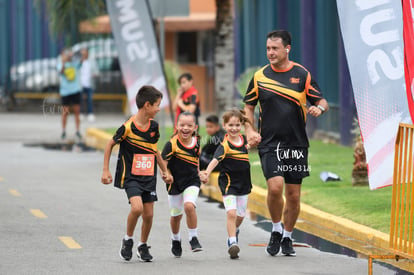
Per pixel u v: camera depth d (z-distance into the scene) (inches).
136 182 619.8
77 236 729.6
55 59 2429.9
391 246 594.2
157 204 927.7
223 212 885.2
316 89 653.9
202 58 2379.4
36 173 1163.9
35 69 2421.3
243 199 664.4
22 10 2437.3
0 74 2440.9
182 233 759.1
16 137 1689.2
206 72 2370.8
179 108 1133.7
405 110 740.7
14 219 807.7
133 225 621.0
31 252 659.4
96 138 1631.4
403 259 628.1
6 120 2103.8
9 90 2417.6
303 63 1572.3
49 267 606.5
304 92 653.9
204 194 1015.6
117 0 1357.0
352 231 737.6
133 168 620.4
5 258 635.5
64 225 782.5
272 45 649.0
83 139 1653.5
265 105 655.1
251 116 664.4
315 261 642.2
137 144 619.8
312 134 1563.7
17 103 2426.2
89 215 840.3
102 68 2370.8
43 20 2393.0
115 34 1362.0
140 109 618.5
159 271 598.2
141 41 1362.0
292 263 633.6
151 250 678.5
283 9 1689.2
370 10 743.7
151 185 623.2
